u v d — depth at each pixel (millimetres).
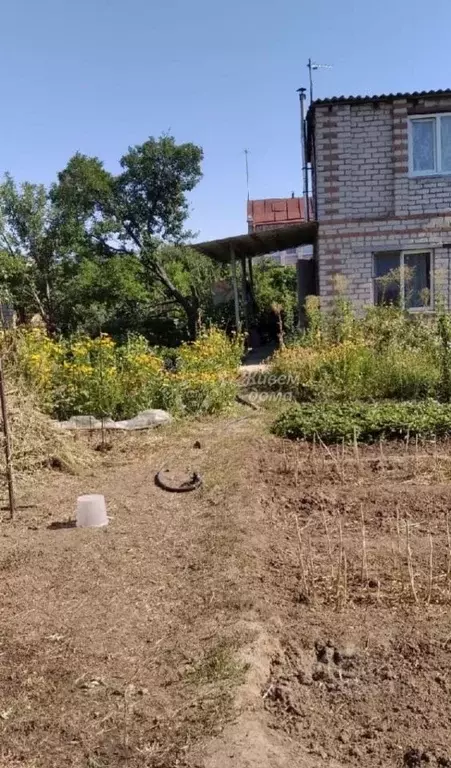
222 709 2746
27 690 3014
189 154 21859
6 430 5668
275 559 4441
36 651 3348
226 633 3354
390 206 15039
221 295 23609
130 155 21922
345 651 3268
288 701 2879
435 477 6281
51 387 9164
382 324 12586
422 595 3848
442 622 3512
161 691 2947
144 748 2559
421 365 10750
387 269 15297
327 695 2951
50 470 6926
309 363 11031
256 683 2982
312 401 10500
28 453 6867
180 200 22469
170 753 2508
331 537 4863
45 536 5043
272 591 3928
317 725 2732
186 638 3395
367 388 10578
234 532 4832
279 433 8266
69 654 3309
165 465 7031
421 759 2500
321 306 15234
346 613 3637
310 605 3744
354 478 6367
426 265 15273
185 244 21984
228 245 17531
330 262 15234
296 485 6203
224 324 19359
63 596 3979
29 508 5785
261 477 6469
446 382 10461
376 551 4531
